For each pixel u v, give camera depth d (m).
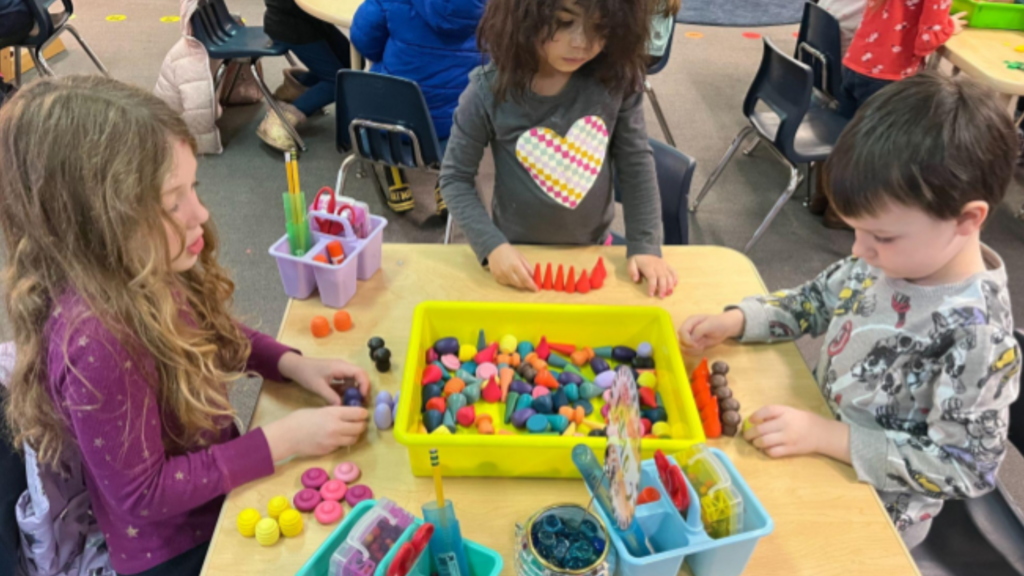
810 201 2.71
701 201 2.74
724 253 1.27
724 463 0.78
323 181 2.79
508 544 0.77
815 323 1.07
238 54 2.79
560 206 1.35
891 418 0.91
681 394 0.89
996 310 0.82
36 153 0.70
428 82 2.22
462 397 0.94
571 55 1.11
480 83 1.27
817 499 0.84
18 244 0.75
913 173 0.73
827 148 2.26
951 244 0.79
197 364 0.83
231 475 0.82
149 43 3.91
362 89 2.03
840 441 0.88
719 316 1.06
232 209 2.60
